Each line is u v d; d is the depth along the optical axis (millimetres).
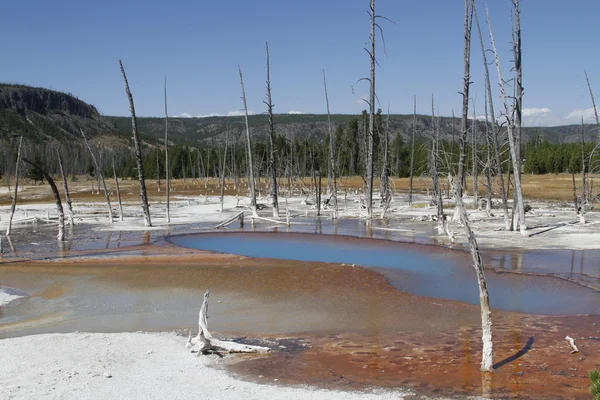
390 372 10234
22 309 15422
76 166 149375
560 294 16391
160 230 34781
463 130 12062
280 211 48250
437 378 9867
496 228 31156
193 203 59938
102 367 10336
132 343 11938
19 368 10211
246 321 13992
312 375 10086
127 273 20219
